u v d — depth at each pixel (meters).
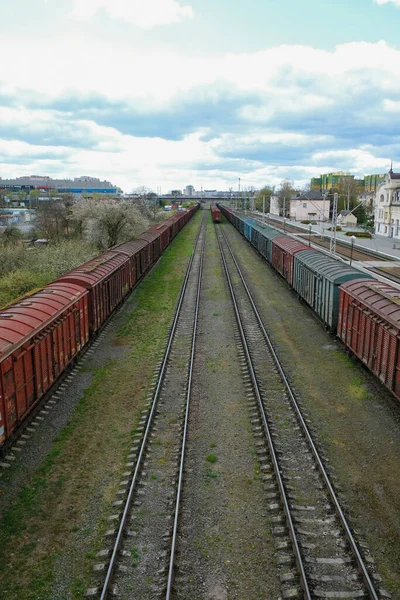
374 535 9.99
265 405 15.96
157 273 41.56
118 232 48.78
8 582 8.80
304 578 8.65
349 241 72.69
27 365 13.56
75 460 12.81
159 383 17.31
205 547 9.65
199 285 36.09
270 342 22.22
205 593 8.55
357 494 11.38
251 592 8.58
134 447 13.34
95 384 17.83
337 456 12.99
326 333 24.23
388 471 12.30
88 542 9.80
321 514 10.62
